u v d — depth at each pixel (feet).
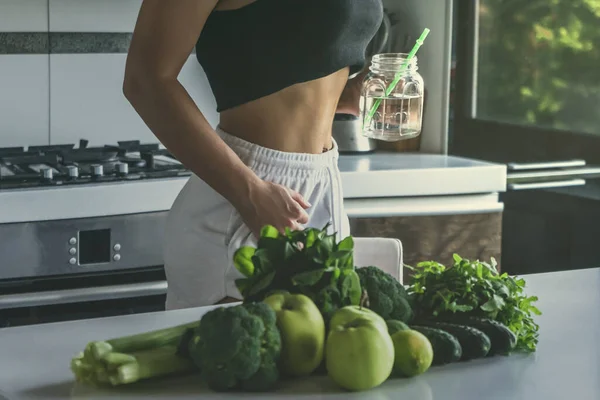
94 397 4.53
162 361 4.70
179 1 6.41
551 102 12.06
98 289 9.94
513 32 11.98
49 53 11.55
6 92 11.41
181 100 6.53
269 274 4.88
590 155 12.22
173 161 11.07
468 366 5.06
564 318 5.99
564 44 12.01
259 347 4.52
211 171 6.61
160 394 4.57
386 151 12.64
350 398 4.53
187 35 6.49
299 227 6.68
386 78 7.18
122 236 10.00
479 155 12.21
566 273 7.17
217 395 4.56
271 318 4.59
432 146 12.57
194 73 12.23
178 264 7.44
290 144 7.15
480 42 12.05
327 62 6.93
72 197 9.73
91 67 11.78
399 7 12.73
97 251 9.95
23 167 10.32
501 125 12.07
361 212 10.91
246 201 6.62
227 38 6.88
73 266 9.84
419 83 7.25
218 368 4.52
